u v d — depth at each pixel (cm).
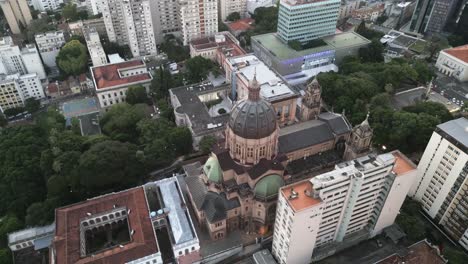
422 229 15075
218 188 15025
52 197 16538
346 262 14800
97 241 15538
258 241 15412
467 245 14700
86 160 16662
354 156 16338
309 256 14275
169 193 15800
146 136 19212
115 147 17488
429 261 13525
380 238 15688
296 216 12100
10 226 15512
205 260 14638
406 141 19300
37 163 17925
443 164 15062
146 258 13325
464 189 14300
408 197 17325
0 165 17988
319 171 17512
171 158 18588
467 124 15238
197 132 19562
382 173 13388
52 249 13988
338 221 14250
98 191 17388
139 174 17975
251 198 14788
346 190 13162
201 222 15525
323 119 18250
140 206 15125
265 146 14850
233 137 14712
